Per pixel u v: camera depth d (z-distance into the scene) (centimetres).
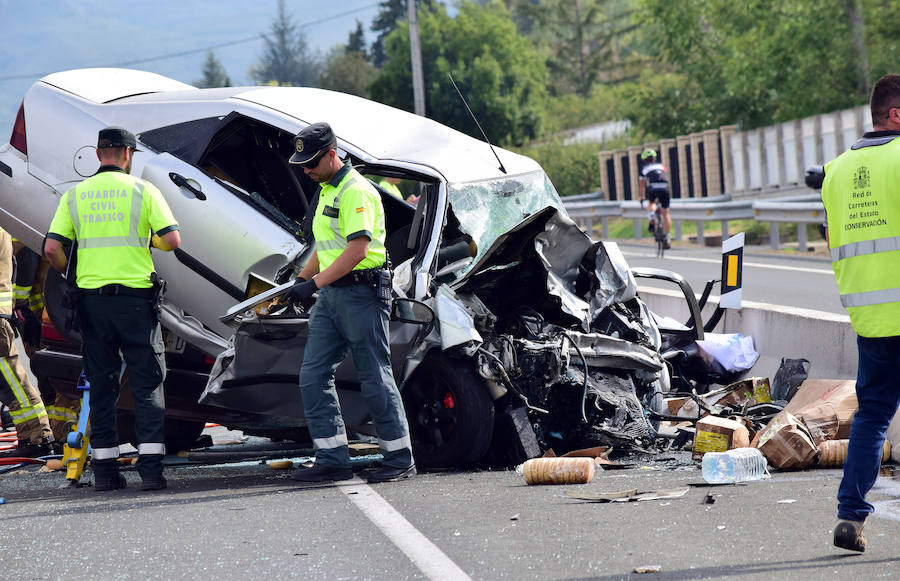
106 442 1512
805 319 2025
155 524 1209
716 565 946
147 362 1502
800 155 6494
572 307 1678
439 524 1151
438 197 1659
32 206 1852
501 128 14412
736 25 8775
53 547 1116
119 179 1508
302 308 1507
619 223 8356
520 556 1002
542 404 1648
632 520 1129
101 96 1936
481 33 14612
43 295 1903
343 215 1459
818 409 1511
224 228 1688
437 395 1587
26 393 1941
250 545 1091
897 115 1025
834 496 1222
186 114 1811
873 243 1009
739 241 2122
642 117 9625
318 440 1477
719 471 1333
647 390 1795
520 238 1612
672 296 2527
